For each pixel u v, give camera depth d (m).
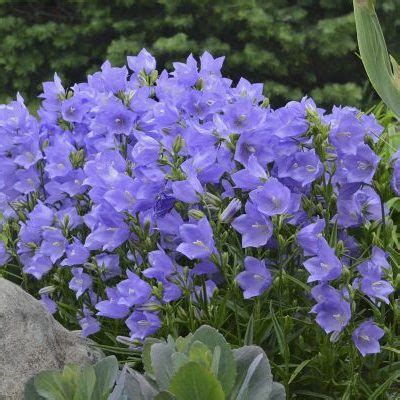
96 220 1.43
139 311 1.38
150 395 1.12
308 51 5.00
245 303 1.41
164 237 1.43
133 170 1.40
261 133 1.39
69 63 5.17
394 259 1.43
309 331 1.38
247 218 1.34
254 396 1.12
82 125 1.59
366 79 5.43
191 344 1.11
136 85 1.56
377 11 5.15
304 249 1.33
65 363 1.30
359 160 1.39
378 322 1.34
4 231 1.54
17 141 1.54
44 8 5.88
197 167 1.37
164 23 5.16
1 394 1.21
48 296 1.54
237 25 5.32
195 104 1.48
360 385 1.35
